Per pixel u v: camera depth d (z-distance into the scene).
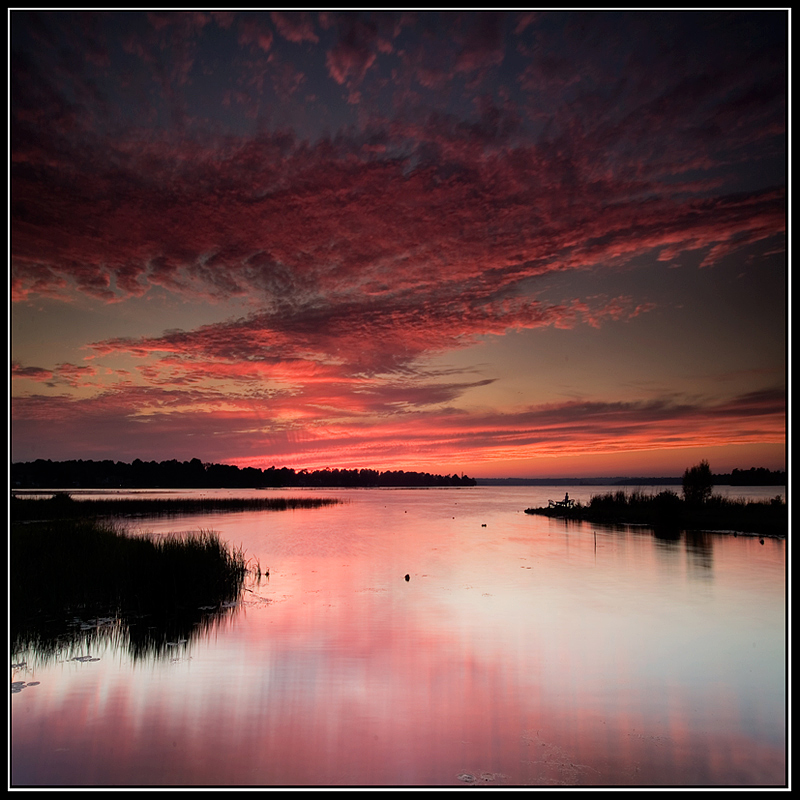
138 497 83.44
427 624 14.42
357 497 122.19
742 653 12.29
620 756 7.96
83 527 20.88
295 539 33.88
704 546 29.00
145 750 8.08
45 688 10.28
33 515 37.34
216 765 7.62
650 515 43.38
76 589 16.02
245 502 72.88
